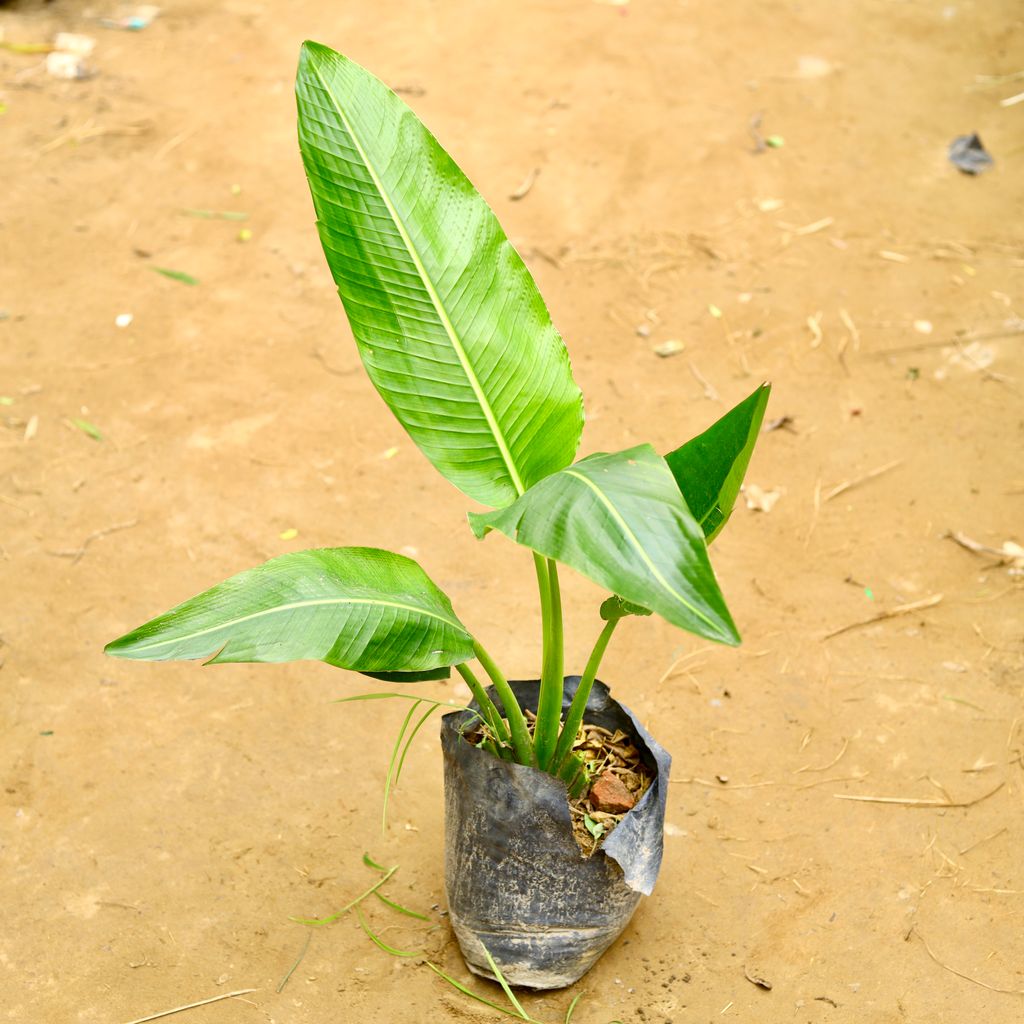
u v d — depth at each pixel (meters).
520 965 1.62
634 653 1.94
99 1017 1.62
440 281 1.56
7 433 2.18
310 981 1.65
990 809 1.79
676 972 1.66
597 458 1.45
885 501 2.11
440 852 1.75
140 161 2.79
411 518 2.09
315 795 1.80
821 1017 1.63
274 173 2.77
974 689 1.90
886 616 1.97
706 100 3.01
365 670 1.48
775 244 2.57
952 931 1.69
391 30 3.28
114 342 2.32
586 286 2.46
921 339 2.33
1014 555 2.03
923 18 3.35
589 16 3.35
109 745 1.84
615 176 2.76
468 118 2.93
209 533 2.06
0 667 1.91
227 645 1.45
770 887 1.72
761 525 2.08
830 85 3.07
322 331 2.36
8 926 1.69
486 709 1.60
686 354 2.32
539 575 1.55
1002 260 2.52
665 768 1.60
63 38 3.19
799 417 2.22
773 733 1.86
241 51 3.20
